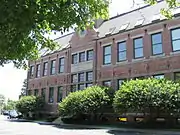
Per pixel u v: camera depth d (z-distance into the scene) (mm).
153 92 18531
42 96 37031
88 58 30750
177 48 21844
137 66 24578
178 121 20062
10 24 4234
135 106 18969
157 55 23062
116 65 26703
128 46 25891
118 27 28516
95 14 7684
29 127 23234
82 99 24469
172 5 9945
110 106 24062
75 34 33531
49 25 6234
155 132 17078
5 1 4000
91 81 29438
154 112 19203
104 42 28812
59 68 35469
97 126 23047
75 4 6719
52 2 5305
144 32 24594
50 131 19047
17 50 7492
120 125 22859
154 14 25109
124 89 20016
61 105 26594
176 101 17859
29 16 4254
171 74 21688
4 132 18516
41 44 9961
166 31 22781
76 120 27094
